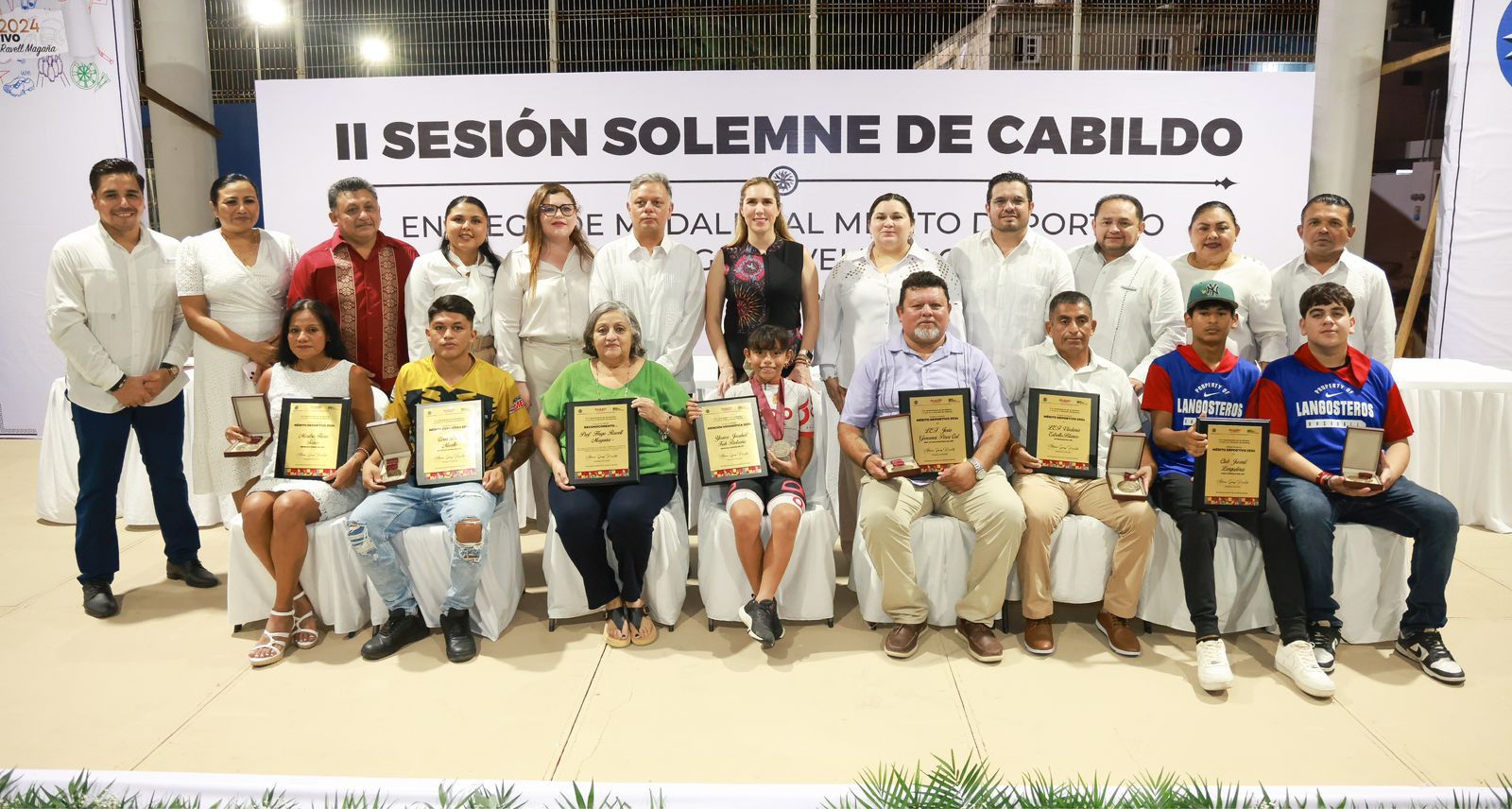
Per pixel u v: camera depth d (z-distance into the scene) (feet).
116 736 8.05
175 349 11.05
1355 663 9.39
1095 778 7.19
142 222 11.09
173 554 11.59
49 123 17.53
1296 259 12.48
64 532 13.73
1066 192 17.29
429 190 17.67
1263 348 12.58
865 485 10.21
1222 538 9.75
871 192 17.47
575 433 10.04
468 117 17.43
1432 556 9.14
